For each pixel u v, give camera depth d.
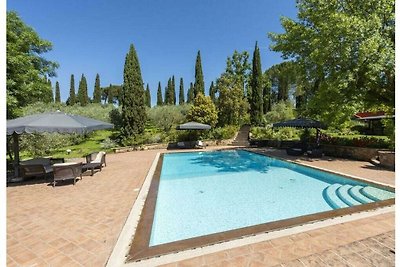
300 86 17.38
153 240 4.70
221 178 10.72
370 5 11.48
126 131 23.42
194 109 28.22
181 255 3.45
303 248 3.59
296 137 24.28
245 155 18.06
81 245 3.88
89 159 11.07
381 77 11.93
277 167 13.31
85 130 8.23
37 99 12.66
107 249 3.74
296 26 14.59
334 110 13.09
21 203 6.12
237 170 12.57
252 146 22.53
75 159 12.37
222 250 3.57
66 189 7.54
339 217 4.80
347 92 12.94
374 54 10.27
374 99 13.58
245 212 6.46
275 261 3.25
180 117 31.62
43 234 4.31
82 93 52.88
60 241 4.03
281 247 3.62
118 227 4.59
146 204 5.92
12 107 10.92
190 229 5.33
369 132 24.80
